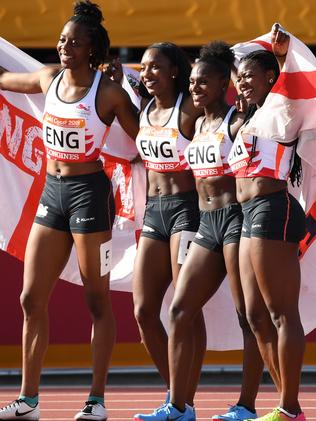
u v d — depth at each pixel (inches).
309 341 1211.2
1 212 937.5
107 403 1059.9
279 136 742.5
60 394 1125.7
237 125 785.6
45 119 815.1
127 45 1288.1
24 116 933.8
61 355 1213.1
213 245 792.3
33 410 812.0
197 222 819.4
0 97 932.0
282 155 748.0
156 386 1193.4
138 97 914.1
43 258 814.5
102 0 1286.9
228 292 927.7
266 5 1282.0
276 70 765.9
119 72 901.8
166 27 1285.7
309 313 913.5
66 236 821.2
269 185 745.6
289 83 741.3
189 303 783.7
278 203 742.5
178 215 819.4
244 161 752.3
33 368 814.5
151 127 820.0
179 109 812.0
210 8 1285.7
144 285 831.7
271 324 773.9
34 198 937.5
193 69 790.5
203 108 806.5
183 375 779.4
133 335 1214.3
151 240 832.3
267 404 1042.1
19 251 940.6
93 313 831.1
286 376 740.7
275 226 738.2
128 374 1216.8
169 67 810.8
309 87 738.8
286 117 742.5
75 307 1214.9
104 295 826.8
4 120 935.0
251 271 758.5
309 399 1074.1
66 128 801.6
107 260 820.6
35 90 852.0
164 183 825.5
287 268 740.7
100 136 810.8
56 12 1285.7
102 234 813.2
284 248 740.0
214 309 930.1
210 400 1077.8
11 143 936.9
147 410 1011.3
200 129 802.8
